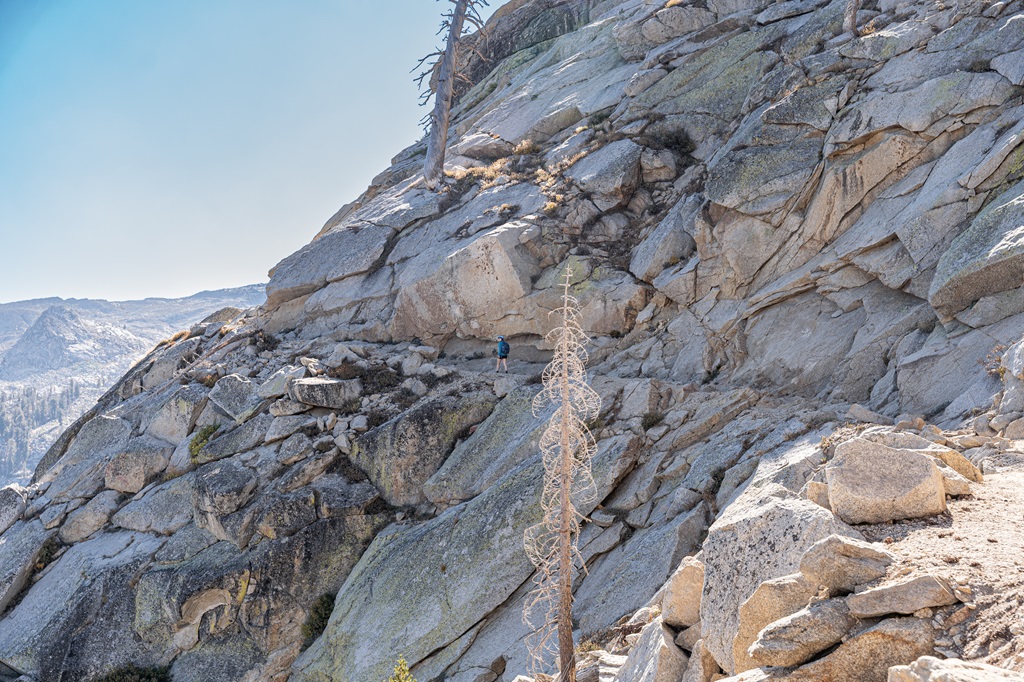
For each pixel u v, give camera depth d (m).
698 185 29.30
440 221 33.59
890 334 19.72
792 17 31.06
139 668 23.64
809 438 15.80
